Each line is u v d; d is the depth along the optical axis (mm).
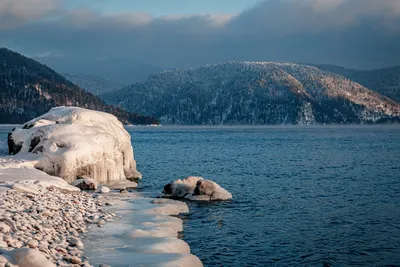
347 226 21531
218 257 16609
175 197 28250
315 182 37562
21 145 33906
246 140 118500
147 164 53469
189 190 28625
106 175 33219
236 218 22969
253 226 21328
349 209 25672
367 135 150625
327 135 152875
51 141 32000
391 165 52312
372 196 30281
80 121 35594
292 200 28484
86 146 31734
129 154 38469
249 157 63781
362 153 71312
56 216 18047
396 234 20078
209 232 20031
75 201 22297
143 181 37562
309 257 16828
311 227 21266
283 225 21641
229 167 50125
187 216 23109
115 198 26188
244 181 38250
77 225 17578
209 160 58938
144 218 20359
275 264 16031
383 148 83438
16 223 15000
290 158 62094
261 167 50094
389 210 25375
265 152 73750
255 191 32344
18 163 29844
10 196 20047
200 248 17609
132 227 18188
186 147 87625
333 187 34562
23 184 23172
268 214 24109
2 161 30297
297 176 41781
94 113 37188
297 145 94500
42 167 30469
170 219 21031
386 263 16266
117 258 13609
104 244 15234
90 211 20750
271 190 32875
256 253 17188
